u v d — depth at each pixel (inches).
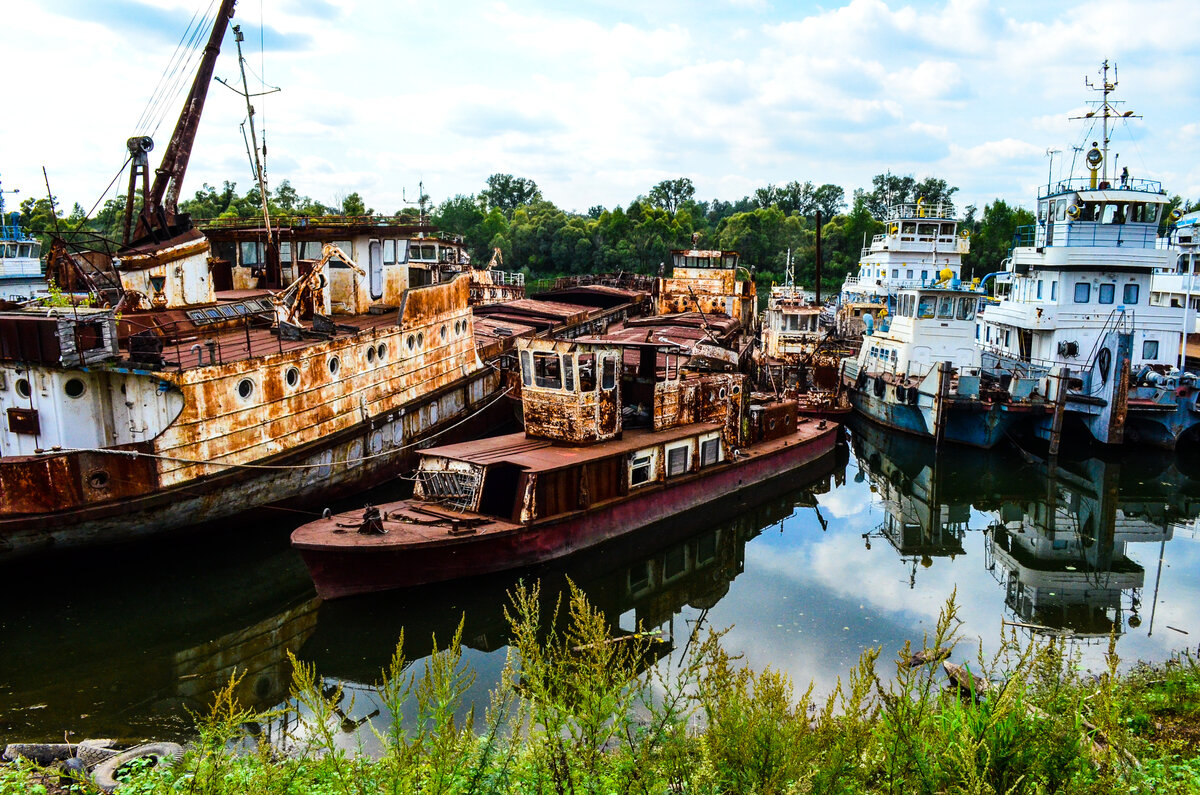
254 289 1380.4
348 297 1360.7
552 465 896.3
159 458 847.7
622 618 854.5
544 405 1013.2
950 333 1700.3
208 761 399.2
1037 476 1428.4
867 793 355.9
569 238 3996.1
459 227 4291.3
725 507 1171.3
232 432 919.7
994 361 1764.3
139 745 544.7
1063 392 1440.7
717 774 340.8
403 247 1496.1
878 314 2219.5
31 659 745.0
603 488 965.2
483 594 851.4
